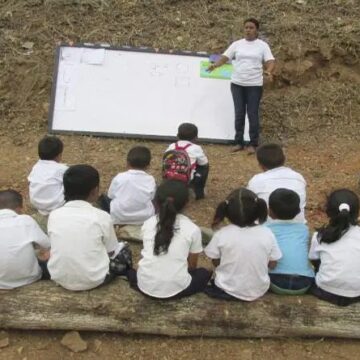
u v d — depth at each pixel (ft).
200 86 24.03
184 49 25.23
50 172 15.88
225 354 12.72
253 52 21.31
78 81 23.72
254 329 12.89
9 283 12.80
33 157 21.76
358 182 20.45
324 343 13.08
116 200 16.15
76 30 25.82
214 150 22.86
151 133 23.29
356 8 27.12
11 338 12.97
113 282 13.17
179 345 12.92
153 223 12.82
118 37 25.55
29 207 18.38
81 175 12.71
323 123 24.27
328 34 25.80
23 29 25.96
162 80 24.03
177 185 12.61
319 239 12.96
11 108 24.12
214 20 26.43
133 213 16.11
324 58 25.59
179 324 12.85
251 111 21.80
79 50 24.12
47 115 23.80
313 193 19.74
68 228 12.48
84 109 23.39
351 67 25.86
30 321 12.78
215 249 12.68
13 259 12.54
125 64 24.12
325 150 22.86
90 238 12.49
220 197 19.45
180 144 18.16
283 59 25.30
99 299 12.80
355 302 12.93
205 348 12.85
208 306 12.80
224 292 12.82
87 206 12.78
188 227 12.60
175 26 26.16
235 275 12.57
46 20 26.22
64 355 12.60
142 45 25.30
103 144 22.74
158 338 13.09
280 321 12.84
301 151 22.77
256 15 26.61
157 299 12.69
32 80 24.58
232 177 20.81
